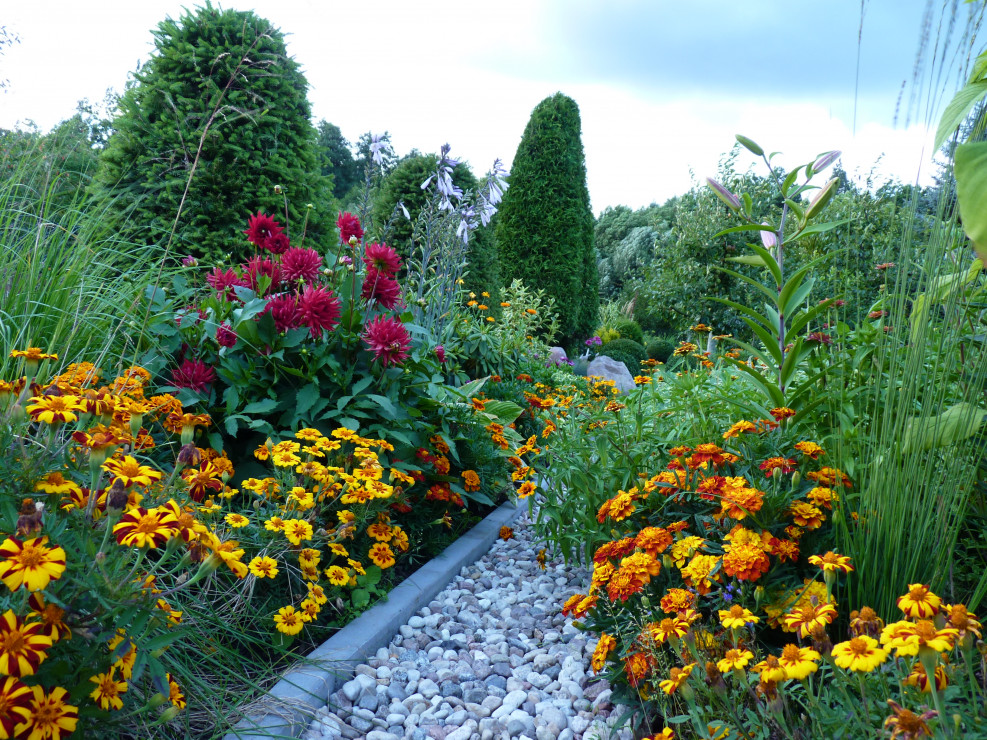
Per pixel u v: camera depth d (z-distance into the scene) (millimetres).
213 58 4332
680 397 2869
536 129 11164
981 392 1694
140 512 1217
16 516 1180
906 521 1677
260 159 4434
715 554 1877
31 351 1539
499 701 2066
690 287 9406
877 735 1151
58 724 1066
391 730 1894
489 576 3039
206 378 2570
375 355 2816
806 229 2600
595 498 2504
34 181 3123
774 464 1930
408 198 7488
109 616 1226
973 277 1754
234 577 2059
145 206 4121
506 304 6445
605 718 1965
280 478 2332
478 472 3512
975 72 1756
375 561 2449
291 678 1911
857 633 1223
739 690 1496
